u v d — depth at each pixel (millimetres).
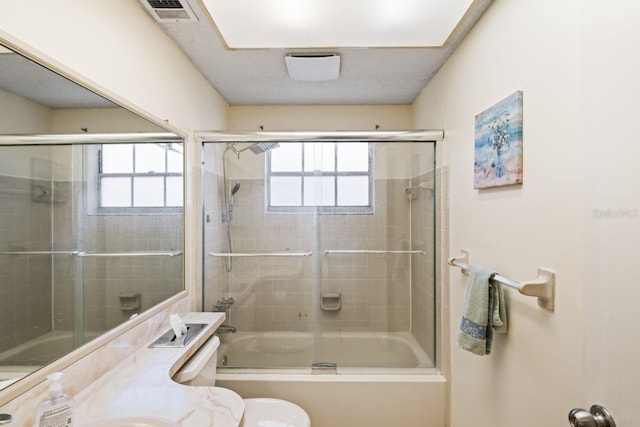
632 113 609
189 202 1884
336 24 1533
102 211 1157
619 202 636
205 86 2240
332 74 2123
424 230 2156
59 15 966
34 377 844
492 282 1227
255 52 1854
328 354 2221
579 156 863
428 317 2088
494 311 1204
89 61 1096
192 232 1908
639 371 586
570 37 896
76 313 1021
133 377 1107
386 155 2314
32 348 854
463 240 1646
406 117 2840
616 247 642
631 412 604
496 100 1304
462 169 1663
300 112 2875
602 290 676
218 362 2037
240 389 1836
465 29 1572
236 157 2283
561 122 930
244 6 1389
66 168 989
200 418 900
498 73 1288
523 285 996
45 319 903
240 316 2303
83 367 1025
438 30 1579
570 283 897
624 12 628
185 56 1891
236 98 2680
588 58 721
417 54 1854
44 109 903
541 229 1019
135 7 1376
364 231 2354
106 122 1182
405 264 2322
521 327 1129
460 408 1657
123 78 1290
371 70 2104
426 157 2135
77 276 1033
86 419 884
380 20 1498
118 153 1251
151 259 1479
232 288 2309
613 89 652
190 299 1858
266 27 1559
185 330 1488
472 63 1540
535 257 1050
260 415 1424
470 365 1543
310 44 1735
